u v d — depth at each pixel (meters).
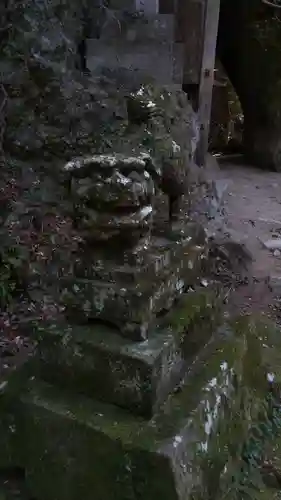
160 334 1.80
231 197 6.03
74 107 4.03
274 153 7.34
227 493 1.94
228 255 4.07
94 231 1.64
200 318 2.05
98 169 1.59
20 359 2.78
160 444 1.59
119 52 4.77
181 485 1.58
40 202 3.69
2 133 3.99
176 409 1.74
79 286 1.78
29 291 3.32
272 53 7.12
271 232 5.02
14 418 1.83
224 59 8.25
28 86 4.11
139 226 1.64
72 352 1.77
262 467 2.11
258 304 3.56
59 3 4.44
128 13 4.82
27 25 4.21
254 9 7.26
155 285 1.78
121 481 1.63
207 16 5.58
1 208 3.66
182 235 2.09
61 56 4.38
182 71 5.50
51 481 1.78
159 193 1.92
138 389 1.68
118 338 1.75
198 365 1.99
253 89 7.61
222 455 1.91
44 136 3.95
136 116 2.00
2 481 1.91
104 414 1.71
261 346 2.63
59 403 1.77
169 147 1.93
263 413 2.34
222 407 1.93
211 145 8.62
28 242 3.46
